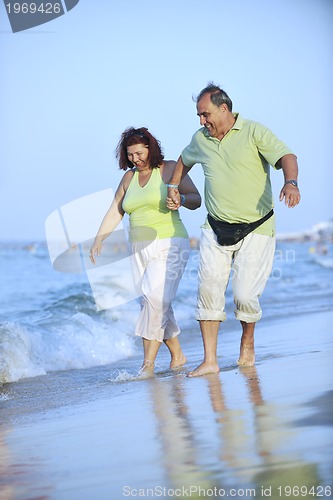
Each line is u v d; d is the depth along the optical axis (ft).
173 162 23.36
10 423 17.16
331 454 11.48
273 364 21.86
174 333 24.08
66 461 13.03
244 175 20.77
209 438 13.29
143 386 20.62
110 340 29.73
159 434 14.17
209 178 21.25
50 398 20.34
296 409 14.80
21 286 59.88
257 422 14.06
